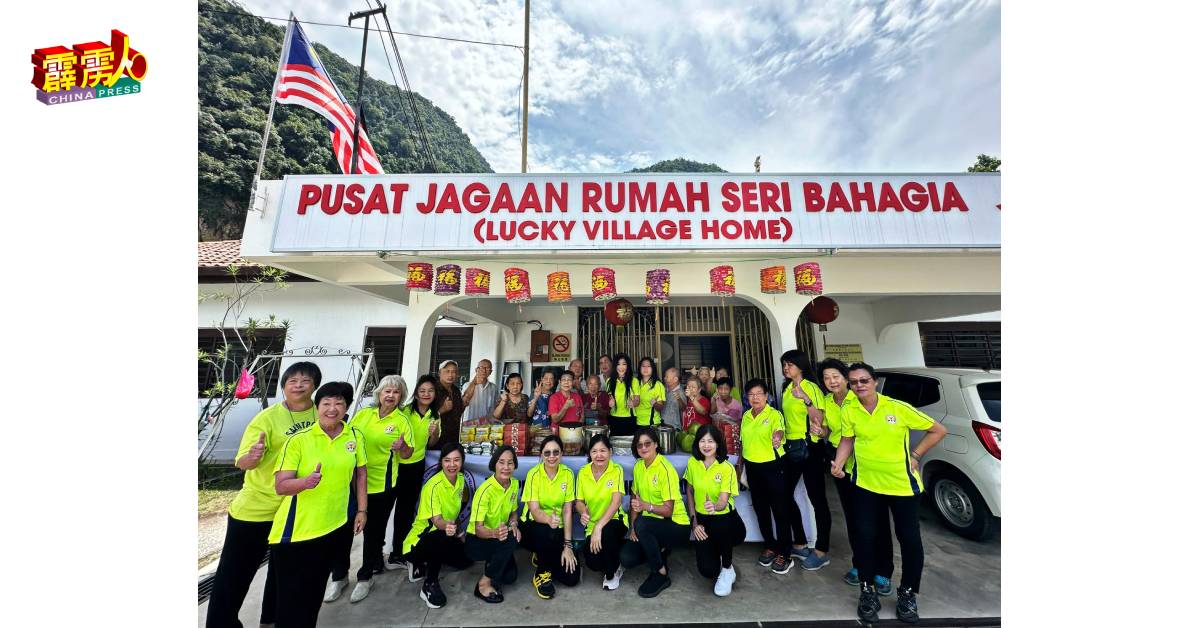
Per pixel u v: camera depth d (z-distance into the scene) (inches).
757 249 129.7
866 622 98.5
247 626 101.5
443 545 109.9
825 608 104.1
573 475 120.4
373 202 130.3
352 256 135.6
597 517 115.3
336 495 84.9
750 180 133.5
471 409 181.6
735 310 261.4
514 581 118.1
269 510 89.9
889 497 101.6
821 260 170.6
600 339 287.0
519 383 156.9
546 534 112.6
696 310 265.1
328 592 110.1
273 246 126.1
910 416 100.0
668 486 114.7
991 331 288.5
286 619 79.9
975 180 133.6
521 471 133.3
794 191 132.9
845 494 115.7
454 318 269.4
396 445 114.6
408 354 167.3
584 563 128.5
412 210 130.3
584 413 174.6
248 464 84.0
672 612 103.3
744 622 99.3
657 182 133.0
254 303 282.5
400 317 287.4
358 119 203.5
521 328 291.9
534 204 131.4
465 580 119.3
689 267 171.9
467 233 129.5
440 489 109.8
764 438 121.3
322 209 129.4
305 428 92.3
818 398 120.6
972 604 104.1
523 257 140.3
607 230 130.3
